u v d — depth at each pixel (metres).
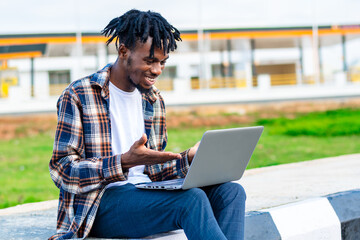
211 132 1.62
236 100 21.53
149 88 1.91
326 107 21.94
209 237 1.60
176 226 1.75
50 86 20.91
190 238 1.66
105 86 1.91
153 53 1.84
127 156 1.75
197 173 1.69
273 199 2.98
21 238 2.09
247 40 22.61
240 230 1.77
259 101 21.67
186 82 21.45
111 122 1.93
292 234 2.38
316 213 2.58
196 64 22.84
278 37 21.53
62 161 1.84
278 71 24.30
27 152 15.46
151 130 2.05
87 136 1.87
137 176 2.01
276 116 20.88
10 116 20.03
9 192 9.57
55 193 9.39
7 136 18.30
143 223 1.79
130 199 1.80
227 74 23.58
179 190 1.71
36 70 21.20
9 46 19.84
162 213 1.73
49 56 21.20
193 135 17.22
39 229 2.30
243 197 1.81
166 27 1.87
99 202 1.86
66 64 21.47
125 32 1.86
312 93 21.92
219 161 1.75
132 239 1.87
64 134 1.84
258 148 13.40
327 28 21.86
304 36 22.52
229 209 1.78
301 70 24.17
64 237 1.80
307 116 20.42
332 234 2.58
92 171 1.78
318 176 4.08
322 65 24.89
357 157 5.60
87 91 1.89
